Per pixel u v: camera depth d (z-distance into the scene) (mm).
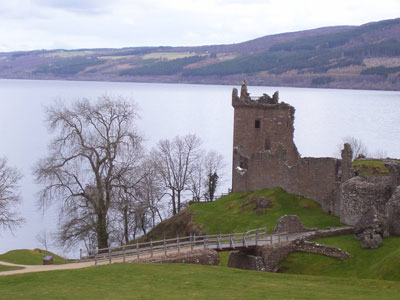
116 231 90250
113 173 84750
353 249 59812
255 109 105000
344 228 65938
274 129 105000
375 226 60281
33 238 109438
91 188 77375
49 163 80562
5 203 109438
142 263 53906
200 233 83250
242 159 101750
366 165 87812
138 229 109500
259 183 93250
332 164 77938
